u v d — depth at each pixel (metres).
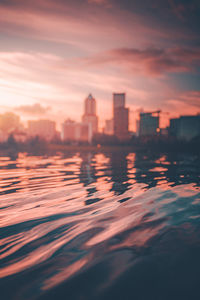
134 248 2.12
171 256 1.93
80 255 2.03
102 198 4.42
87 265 1.85
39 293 1.50
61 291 1.52
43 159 21.44
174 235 2.39
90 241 2.33
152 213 3.27
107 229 2.66
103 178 7.56
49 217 3.21
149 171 9.73
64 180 7.23
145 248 2.11
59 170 10.73
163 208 3.54
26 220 3.09
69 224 2.89
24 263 1.92
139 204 3.85
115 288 1.53
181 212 3.28
